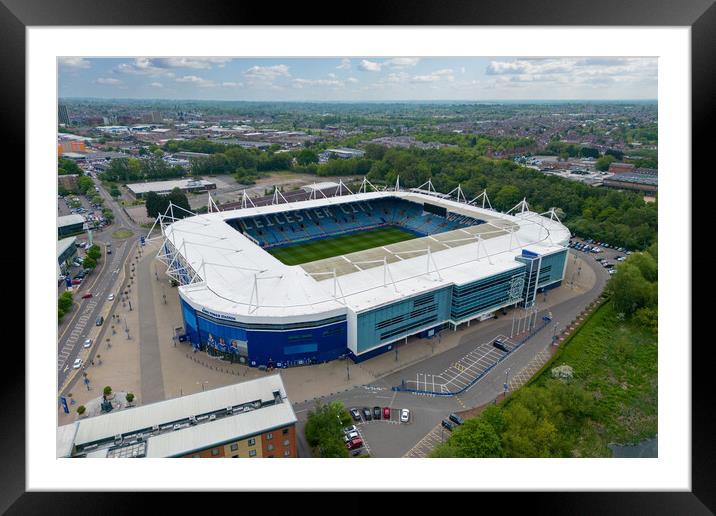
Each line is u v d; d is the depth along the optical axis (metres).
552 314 103.94
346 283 93.94
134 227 166.00
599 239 151.50
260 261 104.44
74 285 117.75
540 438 57.59
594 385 77.69
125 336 94.19
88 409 71.94
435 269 99.94
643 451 63.78
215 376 81.19
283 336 82.56
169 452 48.16
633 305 100.19
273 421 52.97
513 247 115.06
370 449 63.41
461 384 78.38
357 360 85.06
